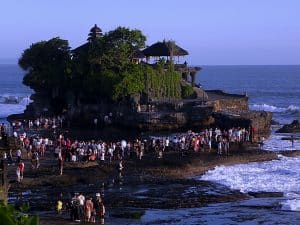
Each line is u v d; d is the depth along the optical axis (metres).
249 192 44.25
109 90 79.94
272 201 41.56
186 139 61.09
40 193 42.66
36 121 80.38
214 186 46.62
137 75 80.94
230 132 63.75
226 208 39.44
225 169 53.38
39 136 70.62
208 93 96.25
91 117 81.50
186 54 92.31
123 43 84.88
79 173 48.22
